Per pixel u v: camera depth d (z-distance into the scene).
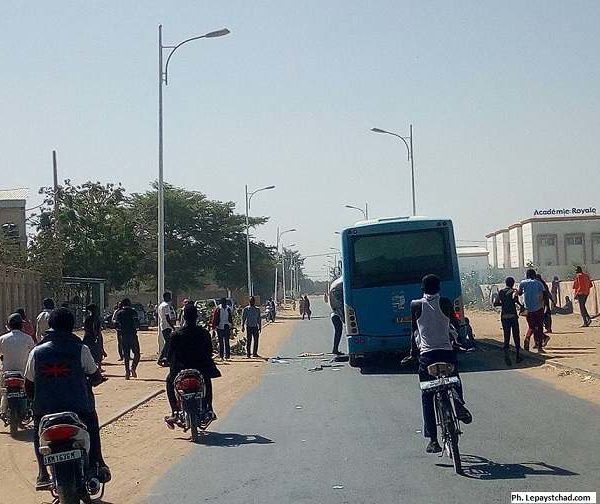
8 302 36.34
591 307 43.38
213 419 13.36
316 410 15.34
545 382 17.94
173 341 13.32
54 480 7.97
